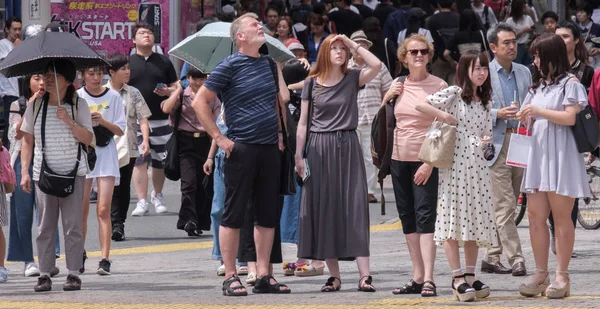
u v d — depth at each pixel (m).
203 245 32.44
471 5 50.28
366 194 22.86
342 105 22.75
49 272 24.38
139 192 37.62
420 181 21.80
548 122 21.09
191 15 46.62
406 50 22.30
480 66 21.28
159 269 28.36
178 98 32.75
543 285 21.55
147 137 32.69
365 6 52.22
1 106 45.03
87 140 23.84
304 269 26.25
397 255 29.38
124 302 22.19
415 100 22.17
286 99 23.20
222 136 22.38
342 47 22.75
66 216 24.09
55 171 23.53
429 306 20.50
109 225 27.52
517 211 32.97
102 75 27.61
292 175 23.14
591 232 32.53
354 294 22.67
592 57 41.25
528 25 48.75
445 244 21.41
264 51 24.84
